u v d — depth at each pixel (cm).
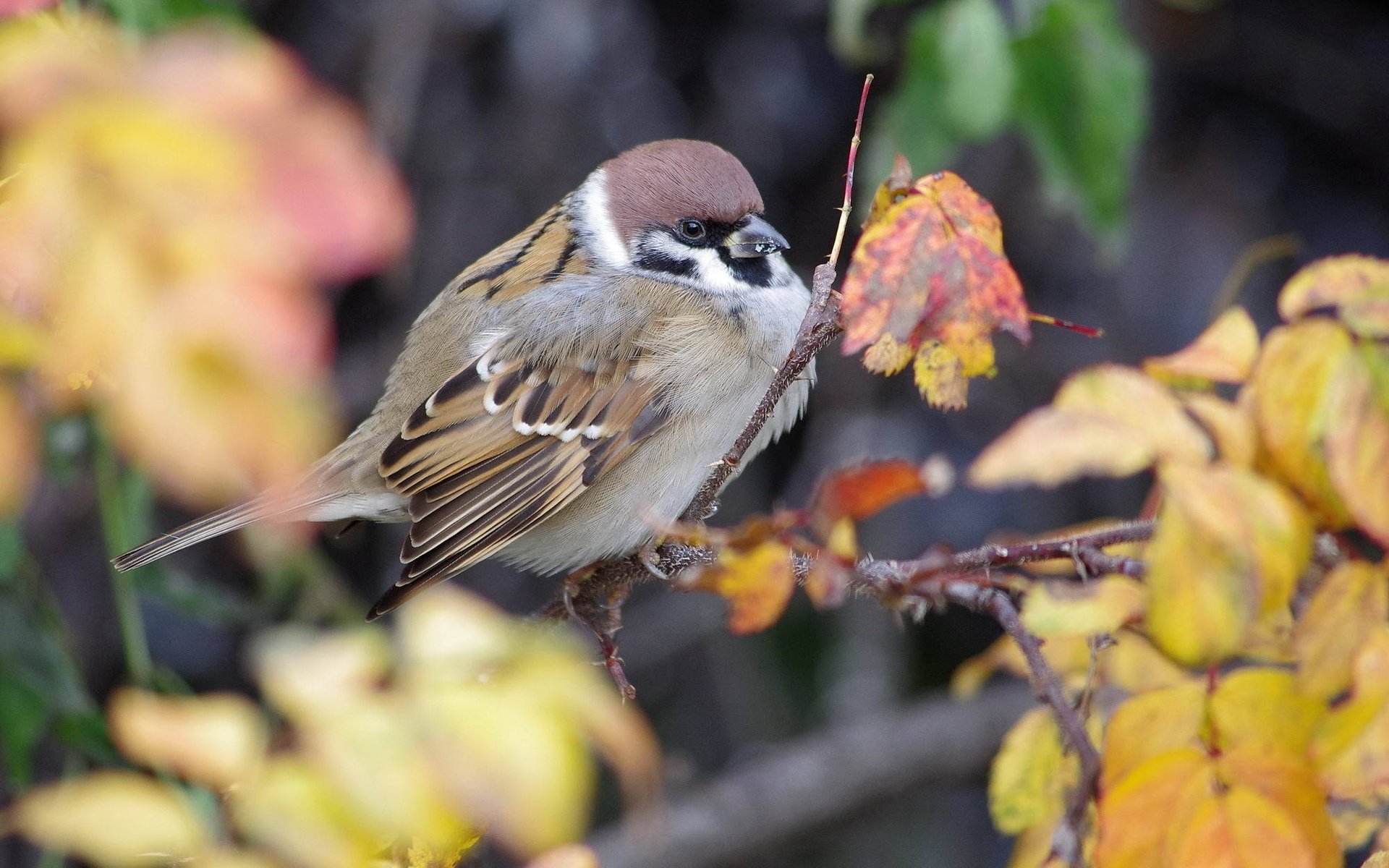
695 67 1241
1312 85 1273
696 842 1115
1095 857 433
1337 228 1275
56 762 977
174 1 660
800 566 531
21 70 268
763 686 1259
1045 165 844
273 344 260
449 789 325
